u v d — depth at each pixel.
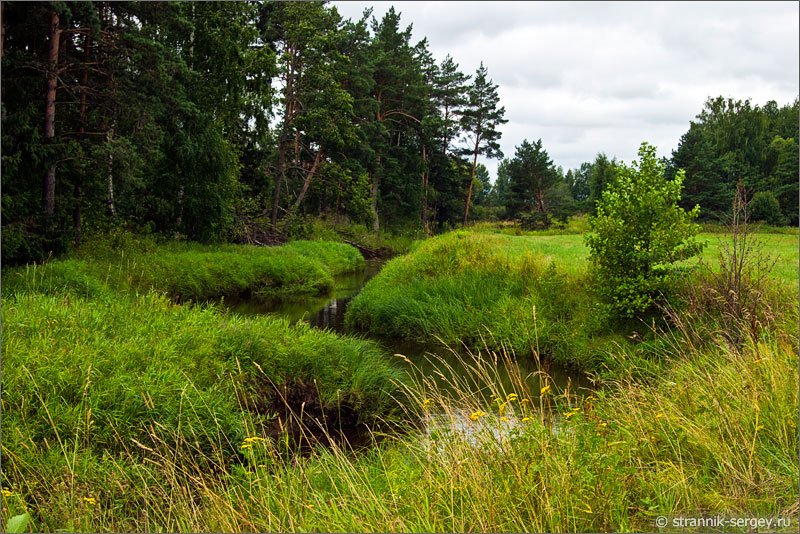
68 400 5.45
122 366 6.19
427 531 3.24
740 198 8.44
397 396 7.93
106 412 5.32
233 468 4.96
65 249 14.81
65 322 7.28
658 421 4.75
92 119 17.61
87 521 3.99
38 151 13.81
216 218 22.59
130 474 4.75
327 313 15.75
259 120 26.86
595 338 10.36
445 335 12.23
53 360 5.90
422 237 47.31
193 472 5.12
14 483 4.30
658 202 9.83
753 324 7.22
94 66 17.20
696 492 3.62
